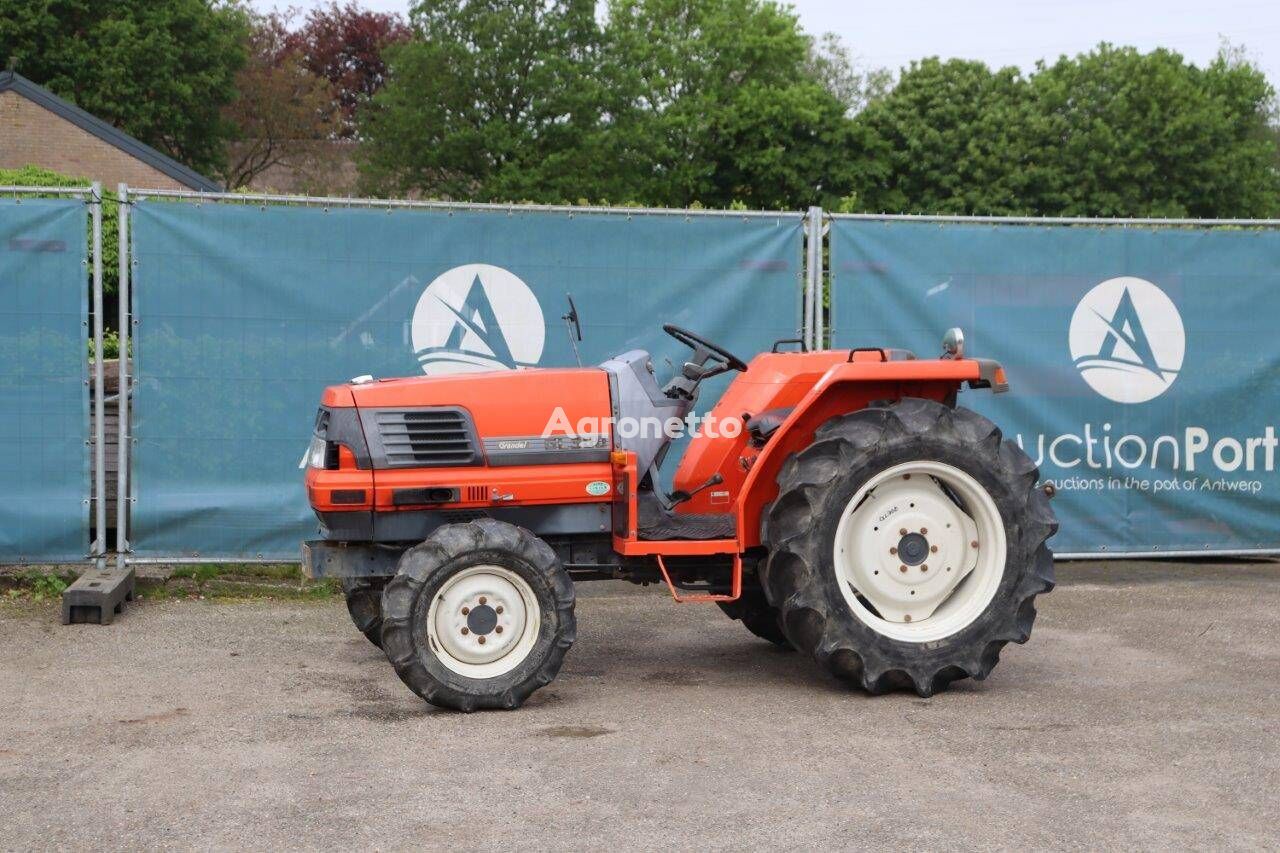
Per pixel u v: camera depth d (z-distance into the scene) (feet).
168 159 113.19
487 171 153.28
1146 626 23.35
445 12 155.33
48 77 145.18
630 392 19.35
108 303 60.95
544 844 12.50
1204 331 27.53
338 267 25.31
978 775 14.57
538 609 17.87
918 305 26.73
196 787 14.29
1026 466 18.95
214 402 25.02
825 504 18.17
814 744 15.89
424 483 18.61
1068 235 27.07
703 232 26.25
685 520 19.79
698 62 175.73
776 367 20.17
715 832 12.78
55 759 15.38
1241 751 15.49
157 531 24.94
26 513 24.67
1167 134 161.17
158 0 150.61
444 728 16.74
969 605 18.75
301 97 164.35
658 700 18.30
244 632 22.75
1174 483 27.50
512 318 25.82
